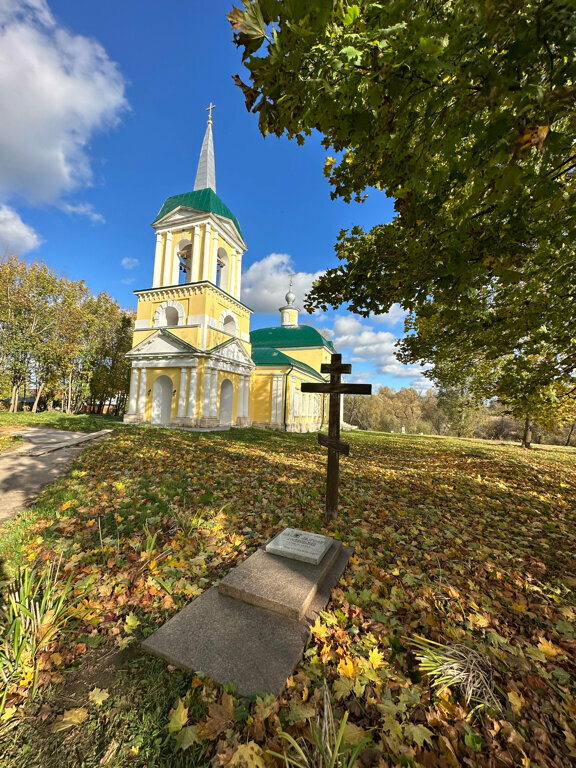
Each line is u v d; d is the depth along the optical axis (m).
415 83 1.80
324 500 5.70
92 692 1.90
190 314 17.67
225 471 7.22
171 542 3.76
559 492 7.35
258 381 23.20
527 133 1.51
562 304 4.39
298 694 1.90
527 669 2.14
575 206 2.83
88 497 5.04
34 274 22.34
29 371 23.58
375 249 4.75
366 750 1.58
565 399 8.09
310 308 5.64
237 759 1.49
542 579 3.40
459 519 5.14
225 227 18.97
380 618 2.59
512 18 1.35
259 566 3.12
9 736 1.66
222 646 2.22
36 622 2.21
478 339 5.68
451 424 35.56
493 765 1.54
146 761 1.57
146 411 18.56
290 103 2.08
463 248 3.08
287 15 1.60
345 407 50.94
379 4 1.60
